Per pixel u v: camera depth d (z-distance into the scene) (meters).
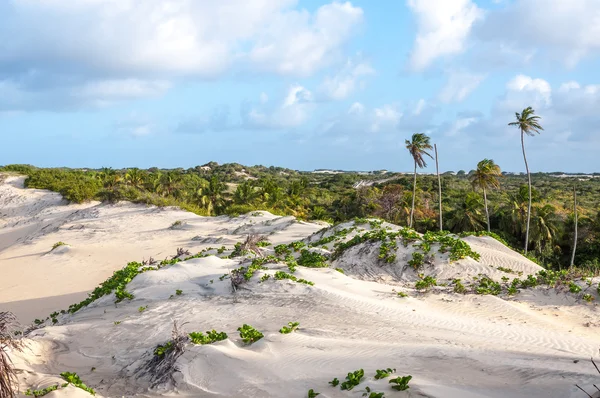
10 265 33.88
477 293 17.25
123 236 41.59
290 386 8.44
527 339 11.65
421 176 105.06
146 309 15.04
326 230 31.11
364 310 13.62
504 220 53.22
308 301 14.36
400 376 8.12
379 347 10.03
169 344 10.77
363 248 22.95
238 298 15.17
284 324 12.49
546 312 15.58
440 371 8.23
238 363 9.66
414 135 44.28
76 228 45.41
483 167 45.59
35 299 24.77
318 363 9.26
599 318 14.93
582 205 70.00
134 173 64.19
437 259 21.41
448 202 72.19
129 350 11.91
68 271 30.94
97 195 63.00
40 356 12.20
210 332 11.39
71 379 9.84
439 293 17.14
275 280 16.06
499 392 7.14
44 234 46.03
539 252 48.41
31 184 69.50
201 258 20.45
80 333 13.78
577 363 8.41
